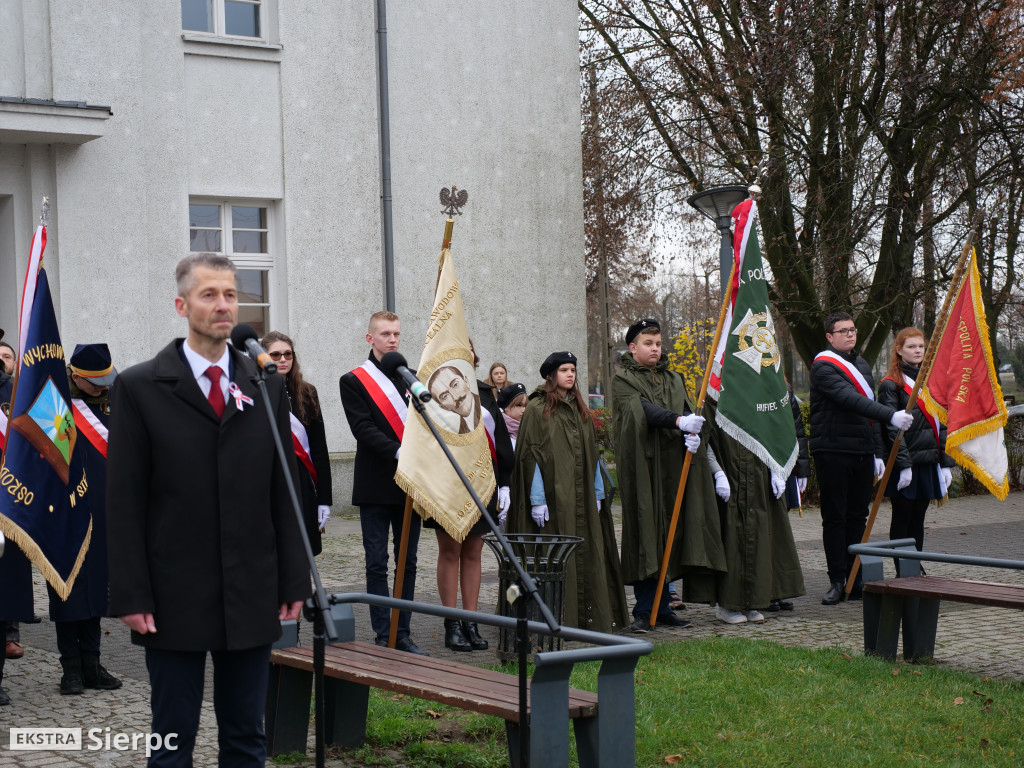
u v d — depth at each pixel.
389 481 6.61
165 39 12.93
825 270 18.42
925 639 6.64
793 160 18.03
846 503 8.58
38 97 11.99
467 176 15.08
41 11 12.02
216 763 4.64
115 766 4.61
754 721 5.18
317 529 7.13
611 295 31.95
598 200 20.80
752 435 7.56
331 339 14.05
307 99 13.86
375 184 14.36
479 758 4.64
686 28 19.05
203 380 3.44
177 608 3.33
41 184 12.06
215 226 13.52
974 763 4.64
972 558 6.14
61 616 5.70
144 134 12.73
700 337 18.70
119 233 12.45
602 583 6.96
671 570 7.55
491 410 6.86
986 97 17.41
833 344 8.55
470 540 6.91
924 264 19.41
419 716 5.35
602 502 7.30
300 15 13.80
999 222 18.34
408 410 6.36
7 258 12.12
